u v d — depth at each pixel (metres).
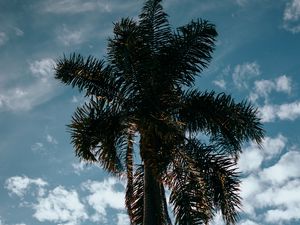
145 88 16.69
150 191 15.73
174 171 15.56
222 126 16.53
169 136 15.38
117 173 16.39
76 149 16.14
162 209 15.59
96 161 16.23
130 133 16.88
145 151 15.96
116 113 16.56
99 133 16.19
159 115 16.25
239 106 16.48
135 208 16.89
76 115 16.45
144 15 18.06
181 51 17.53
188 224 14.79
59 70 17.52
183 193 15.20
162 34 17.86
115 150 16.20
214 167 16.36
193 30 17.75
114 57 17.34
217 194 16.17
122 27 17.22
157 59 17.19
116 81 17.14
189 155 16.39
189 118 16.70
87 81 17.33
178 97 16.81
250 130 16.28
